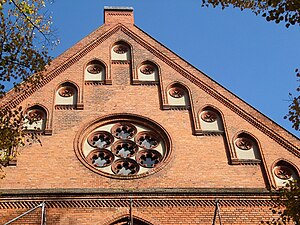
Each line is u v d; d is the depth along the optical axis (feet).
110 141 72.74
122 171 69.31
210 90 79.82
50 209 61.57
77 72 81.46
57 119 73.92
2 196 61.72
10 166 66.33
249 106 77.46
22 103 75.56
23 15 57.77
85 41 86.58
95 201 62.54
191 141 72.59
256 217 63.26
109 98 77.97
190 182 67.00
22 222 60.29
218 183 67.26
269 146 72.49
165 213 62.59
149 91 80.02
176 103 78.54
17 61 54.75
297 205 50.85
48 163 67.41
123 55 86.17
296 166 70.28
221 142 72.95
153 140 73.67
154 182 66.59
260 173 69.15
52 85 78.79
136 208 62.59
